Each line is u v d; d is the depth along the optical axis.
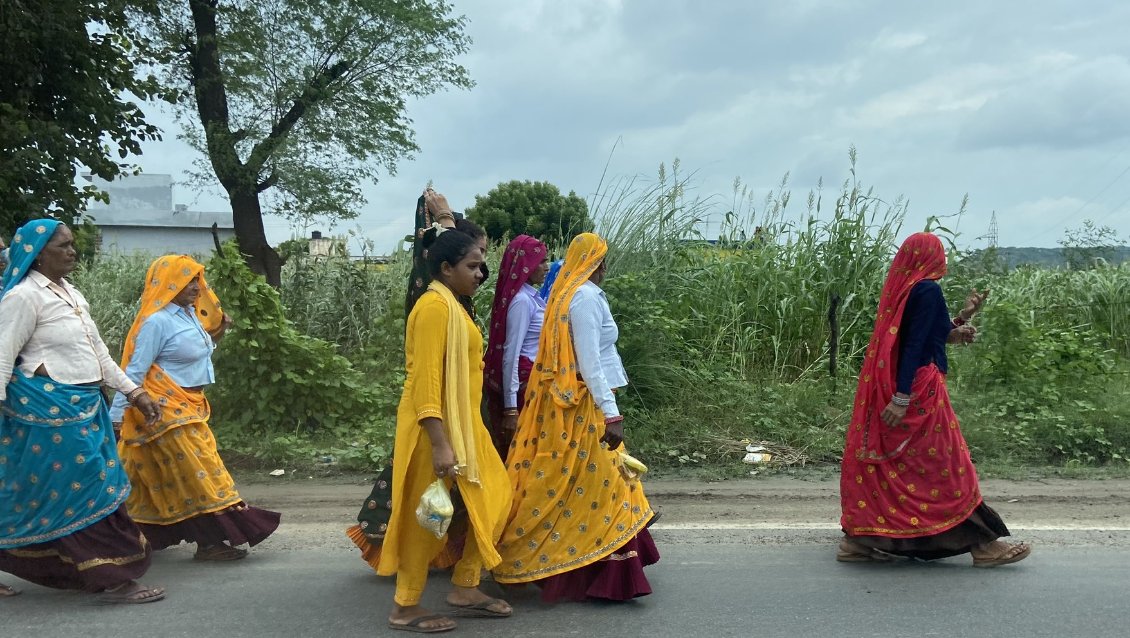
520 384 5.13
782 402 8.50
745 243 10.45
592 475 4.27
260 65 16.92
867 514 4.84
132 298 13.09
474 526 3.92
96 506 4.38
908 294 4.79
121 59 12.52
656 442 7.74
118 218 33.94
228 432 8.23
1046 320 10.95
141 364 4.91
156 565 5.11
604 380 4.23
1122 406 8.31
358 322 12.21
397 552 3.97
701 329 9.52
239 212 17.80
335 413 8.77
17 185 10.50
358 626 4.11
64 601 4.48
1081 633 3.94
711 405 8.26
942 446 4.75
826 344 9.55
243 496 6.64
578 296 4.31
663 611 4.25
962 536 4.77
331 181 17.84
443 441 3.82
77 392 4.36
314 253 13.33
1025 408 8.46
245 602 4.45
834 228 10.18
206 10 17.03
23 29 10.62
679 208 9.44
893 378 4.80
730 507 6.21
